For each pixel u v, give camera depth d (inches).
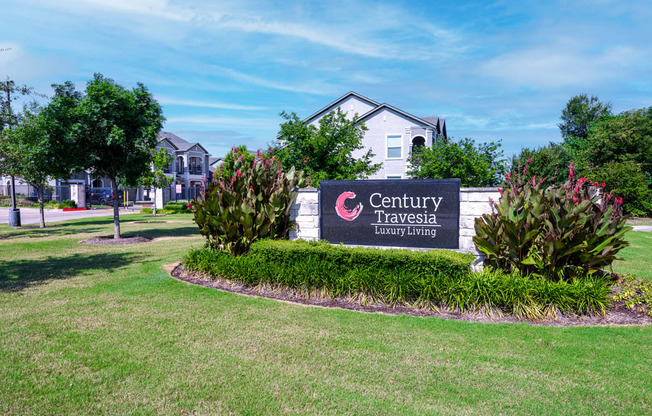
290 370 165.6
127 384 153.3
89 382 154.3
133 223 854.5
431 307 241.0
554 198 250.1
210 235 358.0
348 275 263.6
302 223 341.7
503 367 169.0
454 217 295.7
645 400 144.8
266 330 208.5
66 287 293.3
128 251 460.1
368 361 174.1
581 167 1234.6
